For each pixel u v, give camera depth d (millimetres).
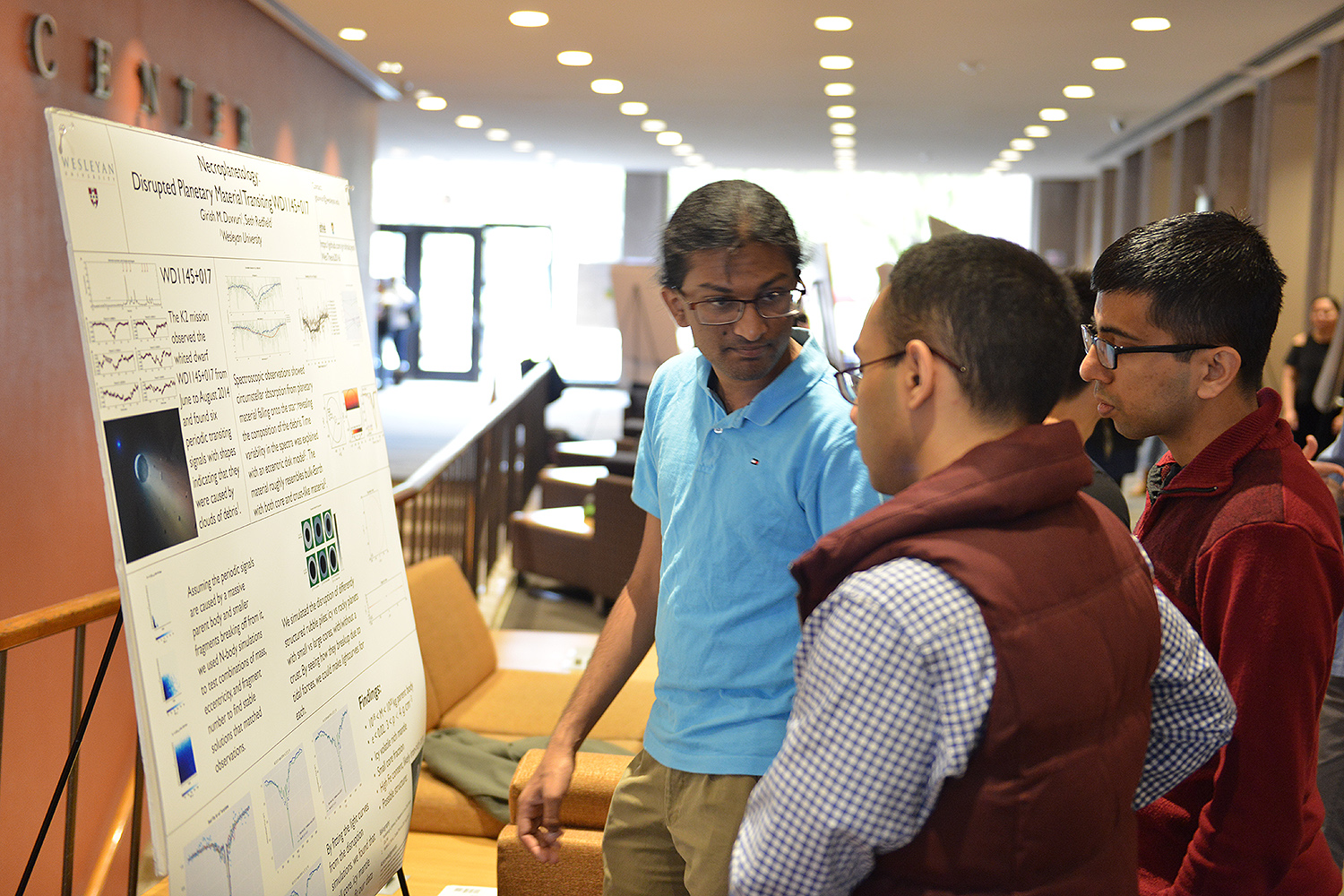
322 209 1948
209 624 1435
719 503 1530
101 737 4684
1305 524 1277
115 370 1305
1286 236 7789
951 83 8289
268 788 1528
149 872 4605
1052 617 953
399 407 13266
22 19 3973
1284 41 6812
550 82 8656
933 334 1026
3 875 3875
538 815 1695
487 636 3984
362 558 1920
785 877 972
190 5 5551
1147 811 1456
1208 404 1399
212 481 1486
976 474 978
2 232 3883
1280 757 1237
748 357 1496
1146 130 10281
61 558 4391
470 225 15797
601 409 13930
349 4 6418
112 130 1353
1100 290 1454
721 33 6879
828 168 13812
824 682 958
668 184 14719
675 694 1582
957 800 953
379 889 1934
